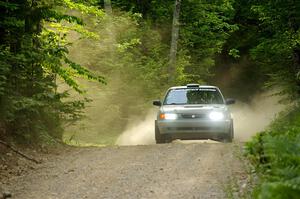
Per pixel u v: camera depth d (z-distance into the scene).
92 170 19.84
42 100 26.64
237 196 13.88
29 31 27.33
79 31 35.66
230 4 63.16
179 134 30.27
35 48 26.59
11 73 25.48
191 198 14.60
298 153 10.73
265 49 48.78
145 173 18.80
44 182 17.86
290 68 47.62
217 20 62.66
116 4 61.00
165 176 18.12
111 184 17.08
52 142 26.42
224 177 17.30
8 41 26.53
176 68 53.28
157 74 51.84
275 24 45.84
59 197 15.53
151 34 56.41
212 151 24.02
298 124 20.98
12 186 17.34
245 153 14.70
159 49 55.91
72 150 26.30
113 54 50.47
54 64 27.72
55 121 28.33
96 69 49.66
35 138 25.70
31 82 26.55
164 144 27.73
